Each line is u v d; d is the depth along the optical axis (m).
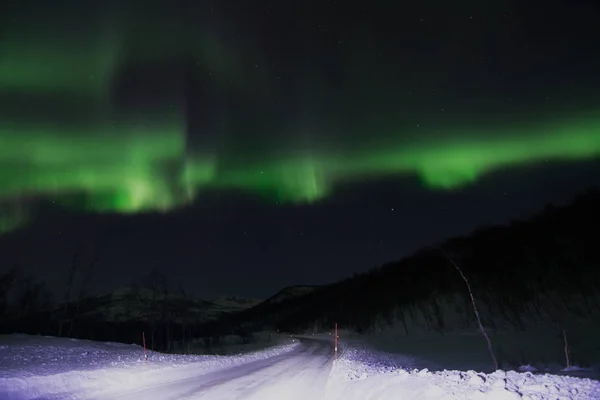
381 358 38.09
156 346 67.81
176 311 69.38
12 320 50.72
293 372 21.83
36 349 26.66
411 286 96.50
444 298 83.50
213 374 20.70
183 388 15.24
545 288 64.94
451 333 67.75
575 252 64.56
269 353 43.44
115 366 20.48
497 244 78.94
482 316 69.00
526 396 8.06
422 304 87.62
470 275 78.38
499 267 74.56
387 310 99.19
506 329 60.00
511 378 10.47
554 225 71.75
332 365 26.64
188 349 70.25
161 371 20.02
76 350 28.64
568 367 25.03
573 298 59.94
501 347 45.19
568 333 47.19
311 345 64.75
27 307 51.09
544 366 27.66
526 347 42.81
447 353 45.38
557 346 40.84
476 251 81.69
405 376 12.73
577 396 7.86
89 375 16.33
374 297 109.62
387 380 12.78
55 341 34.16
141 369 19.92
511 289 69.06
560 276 64.50
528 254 71.00
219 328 112.56
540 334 49.94
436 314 79.50
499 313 67.44
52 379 14.62
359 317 111.19
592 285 59.28
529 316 61.25
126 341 65.88
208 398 13.06
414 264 102.19
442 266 88.19
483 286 75.38
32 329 51.22
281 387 15.73
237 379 18.41
